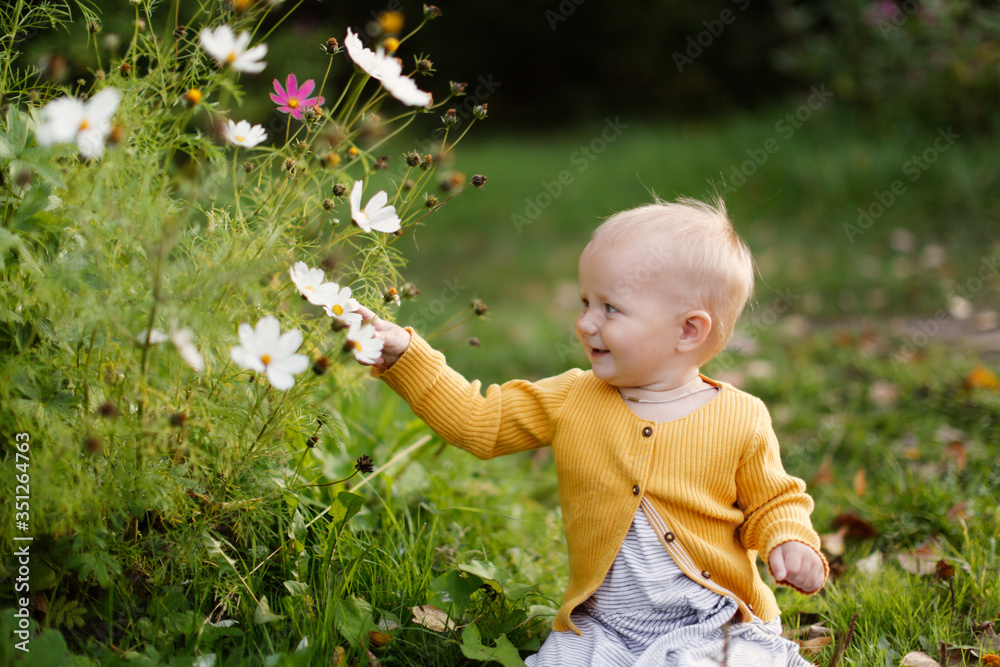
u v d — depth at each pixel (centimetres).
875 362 327
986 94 561
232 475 142
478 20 1173
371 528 183
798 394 300
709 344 149
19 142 123
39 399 125
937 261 457
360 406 237
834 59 626
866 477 245
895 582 181
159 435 125
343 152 143
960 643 162
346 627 144
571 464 149
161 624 138
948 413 277
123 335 122
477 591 164
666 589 140
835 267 468
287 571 157
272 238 133
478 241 624
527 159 805
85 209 123
